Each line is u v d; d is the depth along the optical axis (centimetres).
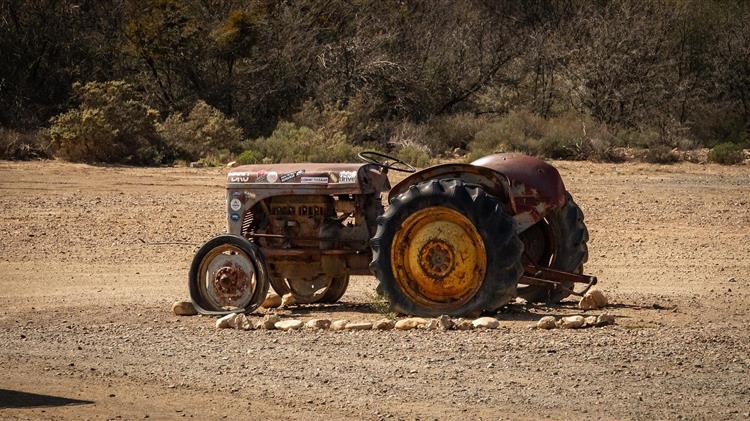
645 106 5241
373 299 1546
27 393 1063
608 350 1203
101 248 2241
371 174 1522
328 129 4566
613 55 5312
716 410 973
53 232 2441
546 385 1059
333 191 1499
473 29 5762
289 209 1552
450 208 1407
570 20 6062
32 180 3325
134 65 4975
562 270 1538
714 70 5606
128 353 1243
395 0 5884
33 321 1479
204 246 1512
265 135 4806
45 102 4781
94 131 3847
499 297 1396
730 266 2019
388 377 1099
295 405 1002
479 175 1471
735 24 5722
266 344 1276
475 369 1126
